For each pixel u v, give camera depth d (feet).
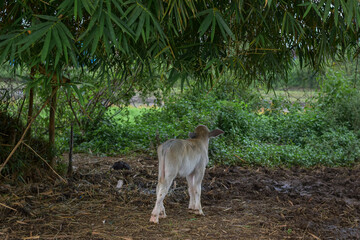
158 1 14.17
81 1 12.35
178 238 14.98
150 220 16.49
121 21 12.95
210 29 17.76
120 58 18.67
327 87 43.06
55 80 15.94
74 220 16.43
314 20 18.49
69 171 22.72
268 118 42.63
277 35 19.04
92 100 34.91
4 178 20.10
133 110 51.24
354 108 40.60
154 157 30.86
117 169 25.94
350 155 33.81
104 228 15.70
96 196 19.70
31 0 15.01
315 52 19.69
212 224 16.67
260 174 27.37
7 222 15.72
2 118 21.52
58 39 12.15
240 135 36.94
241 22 18.10
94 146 32.76
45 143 22.48
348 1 14.42
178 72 17.12
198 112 38.58
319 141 37.19
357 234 16.46
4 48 13.61
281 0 16.98
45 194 19.10
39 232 14.96
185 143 17.02
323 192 23.04
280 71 19.66
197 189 18.02
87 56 16.89
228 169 28.50
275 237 15.53
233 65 17.46
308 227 16.66
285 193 22.53
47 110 29.89
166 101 40.55
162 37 14.21
